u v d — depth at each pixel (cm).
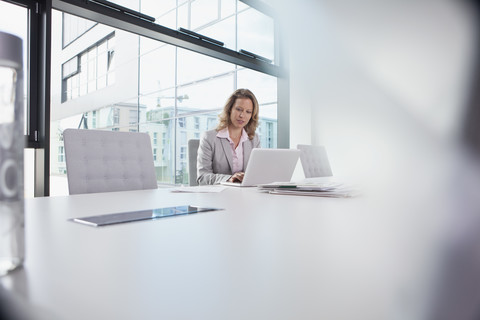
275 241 38
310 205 73
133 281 24
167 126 731
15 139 26
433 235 39
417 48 283
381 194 95
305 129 376
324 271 26
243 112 213
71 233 42
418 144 265
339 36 353
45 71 186
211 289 23
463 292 20
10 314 21
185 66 677
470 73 251
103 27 888
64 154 125
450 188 102
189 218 55
